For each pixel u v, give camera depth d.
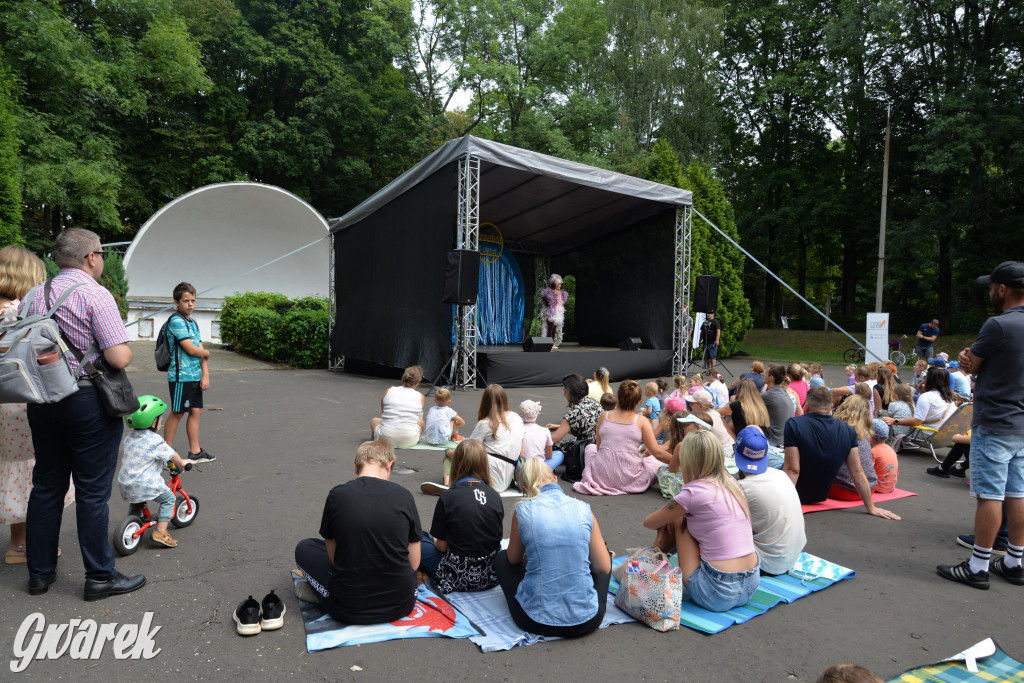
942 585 4.06
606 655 3.08
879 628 3.44
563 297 17.73
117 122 27.62
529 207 17.41
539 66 33.22
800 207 30.39
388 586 3.26
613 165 27.31
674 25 29.30
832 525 5.20
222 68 30.17
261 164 29.84
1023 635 3.40
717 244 23.91
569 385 6.73
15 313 3.34
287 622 3.32
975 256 24.72
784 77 29.75
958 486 6.61
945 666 3.02
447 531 3.66
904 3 22.80
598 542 3.37
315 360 17.83
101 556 3.53
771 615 3.57
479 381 13.34
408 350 13.94
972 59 23.00
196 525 4.75
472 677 2.84
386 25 30.03
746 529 3.59
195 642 3.10
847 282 33.06
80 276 3.47
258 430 8.34
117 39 23.84
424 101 34.12
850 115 29.33
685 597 3.68
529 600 3.20
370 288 15.45
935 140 22.38
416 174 13.50
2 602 3.47
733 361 23.59
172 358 6.40
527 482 3.44
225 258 27.42
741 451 4.18
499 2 31.92
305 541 3.49
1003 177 22.92
